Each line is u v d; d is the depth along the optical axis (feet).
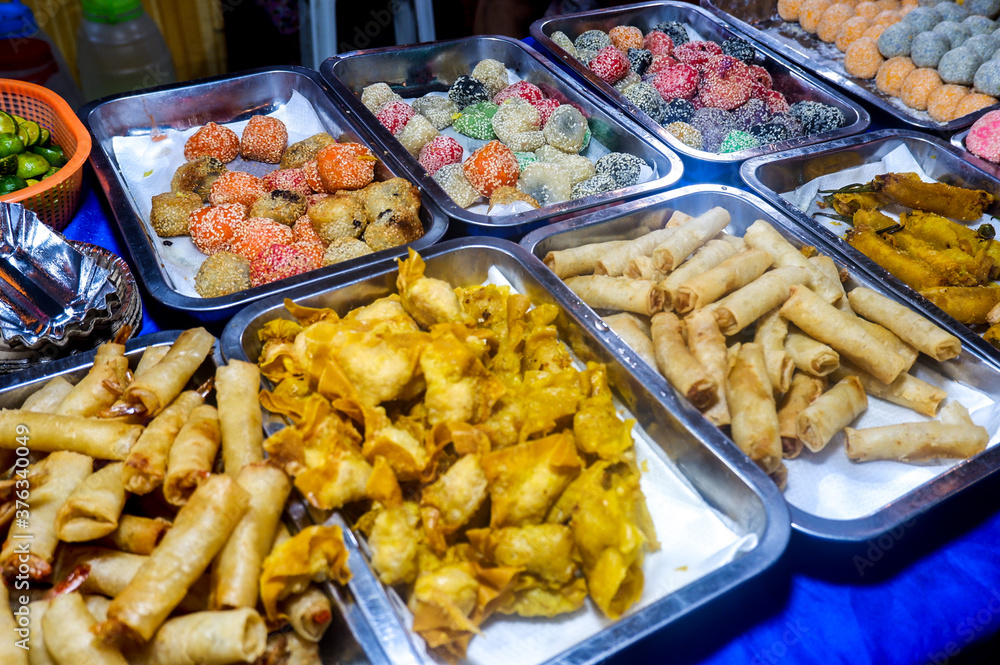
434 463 3.61
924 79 8.14
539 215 5.58
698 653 3.40
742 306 4.80
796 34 9.98
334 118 7.22
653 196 5.93
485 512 3.62
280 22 11.74
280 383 4.15
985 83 7.79
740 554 3.42
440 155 6.97
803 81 8.35
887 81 8.48
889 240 6.15
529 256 5.10
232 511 3.10
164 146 7.00
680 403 4.03
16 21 8.67
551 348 4.42
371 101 7.63
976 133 6.85
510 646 3.28
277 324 4.38
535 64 8.21
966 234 6.07
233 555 3.09
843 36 9.27
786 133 7.36
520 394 4.05
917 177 6.60
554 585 3.33
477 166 6.50
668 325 4.71
